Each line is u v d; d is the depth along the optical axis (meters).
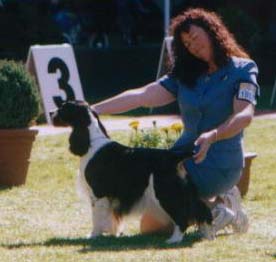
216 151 10.05
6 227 11.02
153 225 10.26
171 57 10.30
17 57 27.98
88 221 11.38
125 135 18.28
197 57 10.06
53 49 20.97
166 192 9.72
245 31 26.66
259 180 14.48
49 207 12.32
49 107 20.44
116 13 31.36
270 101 24.88
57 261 8.98
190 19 9.98
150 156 9.84
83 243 9.88
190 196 9.86
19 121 13.66
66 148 16.98
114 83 28.30
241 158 10.20
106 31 31.30
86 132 9.91
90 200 10.05
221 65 9.99
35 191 13.50
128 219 10.15
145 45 30.00
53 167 15.37
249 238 10.18
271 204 12.68
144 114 22.47
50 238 10.30
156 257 9.11
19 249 9.62
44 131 19.02
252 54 27.38
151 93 10.28
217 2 31.47
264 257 9.22
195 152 9.66
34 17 28.59
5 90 13.52
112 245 9.73
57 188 13.75
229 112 10.01
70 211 12.05
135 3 31.62
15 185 13.88
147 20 31.80
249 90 9.85
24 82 13.63
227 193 10.41
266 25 32.53
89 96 26.88
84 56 28.09
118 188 9.87
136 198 9.84
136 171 9.79
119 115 22.17
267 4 32.69
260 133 19.14
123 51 28.53
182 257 9.12
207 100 9.98
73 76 21.08
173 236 9.88
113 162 9.85
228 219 10.27
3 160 13.75
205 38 9.92
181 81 10.14
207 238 10.05
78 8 31.22
